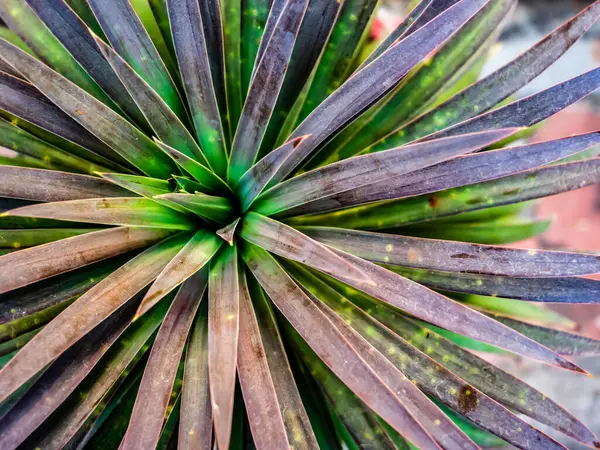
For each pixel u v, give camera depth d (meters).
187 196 0.48
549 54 0.55
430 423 0.49
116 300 0.49
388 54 0.50
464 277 0.57
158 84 0.55
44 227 0.58
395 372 0.50
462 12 0.50
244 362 0.49
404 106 0.60
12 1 0.55
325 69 0.59
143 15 0.61
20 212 0.45
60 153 0.59
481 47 0.62
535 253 0.53
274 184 0.54
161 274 0.47
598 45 0.86
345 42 0.58
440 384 0.53
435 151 0.46
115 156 0.57
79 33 0.54
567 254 0.52
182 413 0.49
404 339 0.55
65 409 0.52
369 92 0.51
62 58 0.56
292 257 0.48
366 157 0.48
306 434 0.50
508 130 0.44
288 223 0.58
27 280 0.49
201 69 0.53
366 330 0.54
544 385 0.85
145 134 0.56
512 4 0.61
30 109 0.54
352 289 0.58
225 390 0.44
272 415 0.47
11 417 0.49
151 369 0.49
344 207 0.55
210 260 0.53
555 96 0.54
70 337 0.47
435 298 0.51
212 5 0.55
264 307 0.54
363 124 0.59
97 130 0.52
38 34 0.56
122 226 0.53
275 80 0.50
